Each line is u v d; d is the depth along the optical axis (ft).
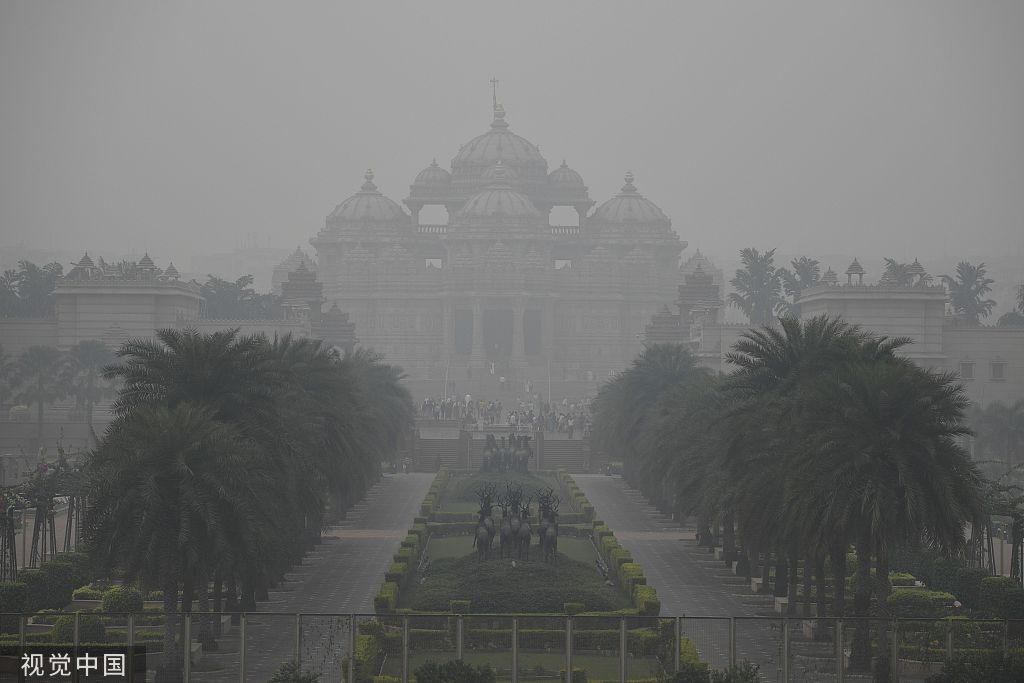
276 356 384.06
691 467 398.42
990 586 346.13
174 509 284.61
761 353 342.44
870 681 274.98
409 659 281.13
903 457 282.15
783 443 312.91
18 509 414.00
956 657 264.93
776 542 326.03
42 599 346.13
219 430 295.07
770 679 266.16
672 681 250.57
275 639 276.21
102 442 300.81
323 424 395.14
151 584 282.97
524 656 286.05
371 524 535.60
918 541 290.35
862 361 311.27
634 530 524.93
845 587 371.35
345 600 365.61
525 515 382.83
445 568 389.19
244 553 291.58
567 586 344.90
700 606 360.89
